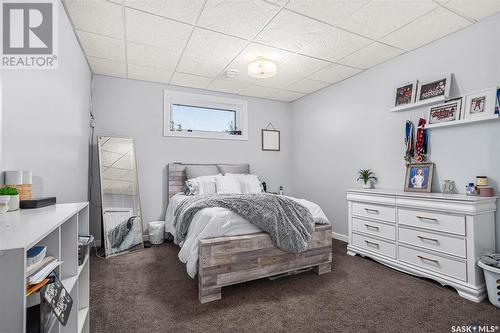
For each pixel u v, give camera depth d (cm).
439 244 215
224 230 201
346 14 214
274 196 246
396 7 205
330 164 390
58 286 89
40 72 156
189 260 200
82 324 129
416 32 242
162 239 349
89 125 319
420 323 164
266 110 462
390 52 283
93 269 255
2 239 66
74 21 219
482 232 199
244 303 189
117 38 249
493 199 204
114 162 330
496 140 213
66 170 211
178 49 273
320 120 411
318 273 240
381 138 312
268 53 285
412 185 269
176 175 376
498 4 200
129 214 329
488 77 217
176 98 391
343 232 367
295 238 218
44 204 129
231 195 273
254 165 448
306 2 199
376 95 319
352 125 353
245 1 197
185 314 175
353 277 235
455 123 230
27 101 139
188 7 203
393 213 253
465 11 210
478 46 224
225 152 425
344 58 298
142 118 367
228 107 434
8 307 60
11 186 117
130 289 211
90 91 327
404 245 242
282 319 169
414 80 274
